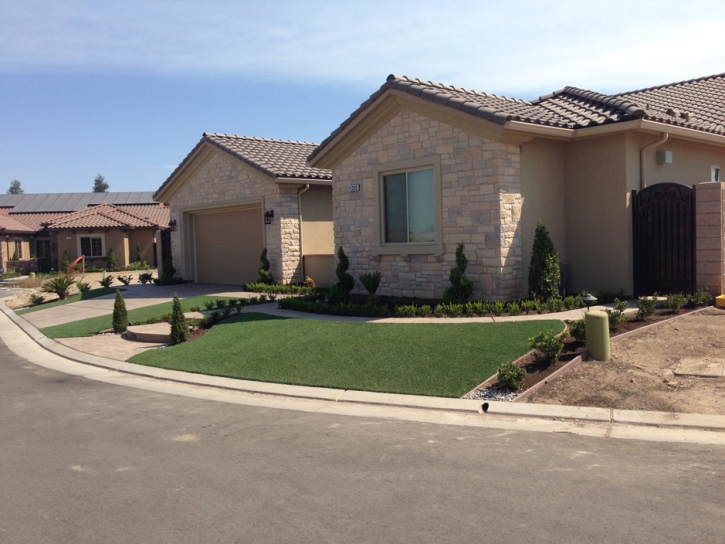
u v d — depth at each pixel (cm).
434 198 1362
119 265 3978
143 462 587
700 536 403
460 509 457
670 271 1273
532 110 1395
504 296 1261
